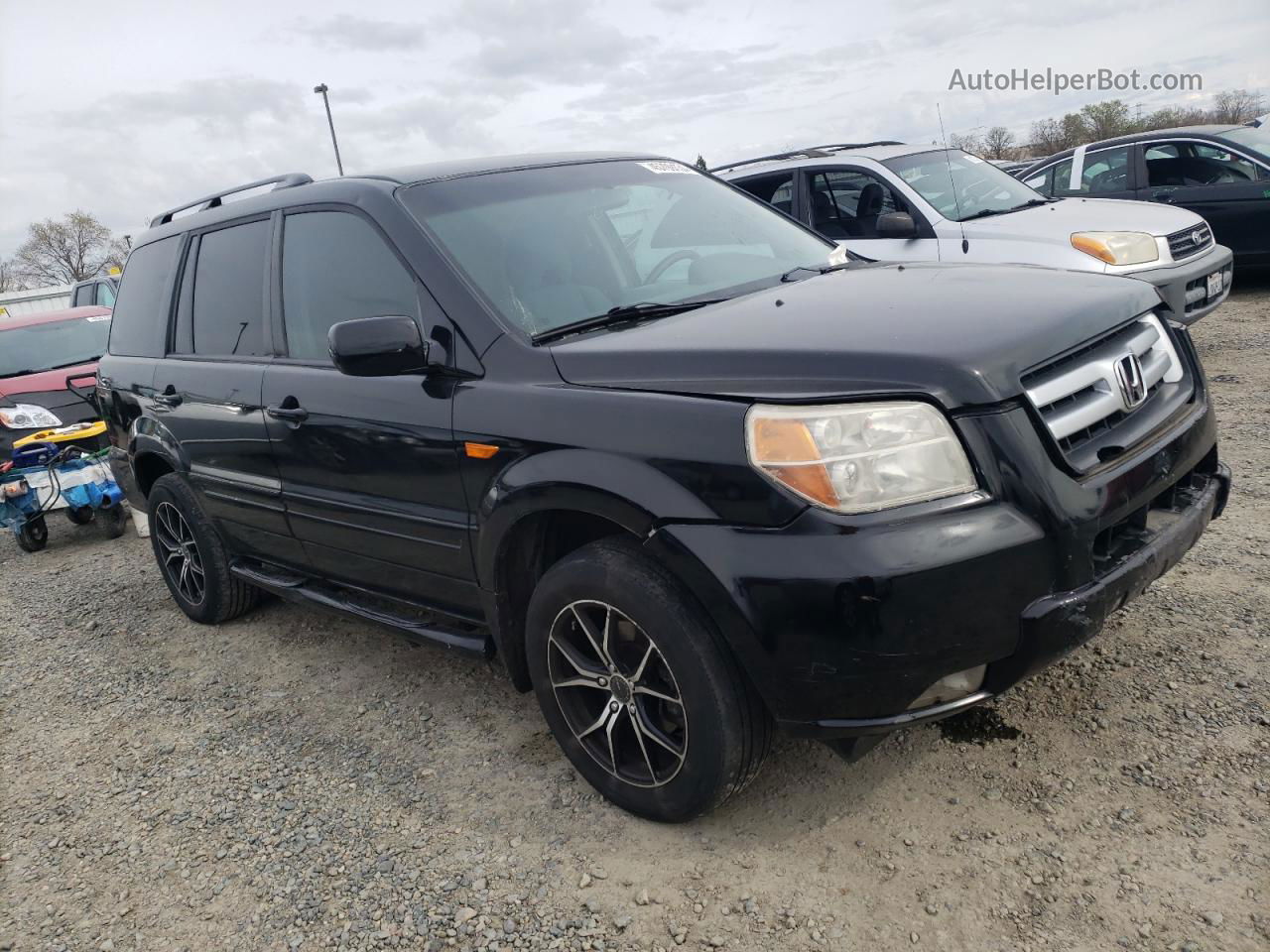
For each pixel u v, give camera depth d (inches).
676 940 85.7
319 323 132.1
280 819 113.7
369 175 132.9
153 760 133.1
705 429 86.7
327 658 159.2
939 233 263.9
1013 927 81.0
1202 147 358.9
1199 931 77.5
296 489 137.6
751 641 83.8
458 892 96.2
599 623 101.6
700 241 133.4
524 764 118.0
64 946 97.2
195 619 183.3
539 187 131.1
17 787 131.0
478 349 108.1
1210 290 258.4
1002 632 81.7
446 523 112.9
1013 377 84.9
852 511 80.4
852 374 84.9
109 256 2357.3
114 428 190.1
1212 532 151.3
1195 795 92.8
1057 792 96.6
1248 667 112.0
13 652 185.6
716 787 93.2
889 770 104.3
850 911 85.8
